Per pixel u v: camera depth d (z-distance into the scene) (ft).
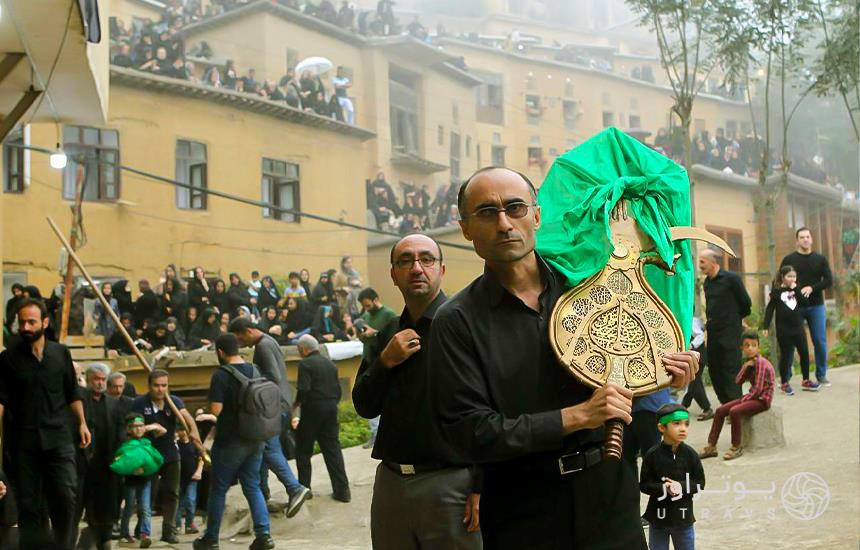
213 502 26.91
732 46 56.70
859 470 29.12
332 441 33.45
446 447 14.73
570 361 9.97
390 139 107.65
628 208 10.89
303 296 72.79
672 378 10.18
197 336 64.34
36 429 24.21
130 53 83.46
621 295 10.38
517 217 10.11
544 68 131.54
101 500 28.32
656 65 145.69
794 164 108.27
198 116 84.53
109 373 30.01
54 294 58.70
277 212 90.22
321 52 101.76
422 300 16.03
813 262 42.50
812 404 39.93
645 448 24.04
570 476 9.99
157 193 81.25
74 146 76.69
